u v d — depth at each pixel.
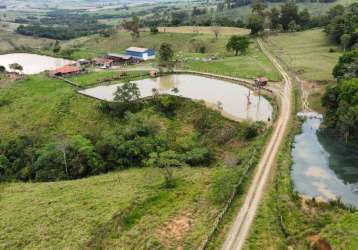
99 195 66.88
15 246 53.22
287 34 191.00
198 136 94.44
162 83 125.00
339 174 68.62
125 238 53.62
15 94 131.12
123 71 144.12
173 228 54.97
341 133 83.31
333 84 107.75
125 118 103.81
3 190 76.50
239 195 61.03
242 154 78.25
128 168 85.12
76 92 122.62
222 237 51.16
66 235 54.81
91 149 88.25
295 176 68.19
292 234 50.88
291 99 102.94
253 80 120.25
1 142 103.75
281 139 81.38
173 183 69.00
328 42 164.62
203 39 197.12
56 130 107.19
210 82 123.69
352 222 50.81
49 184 77.31
